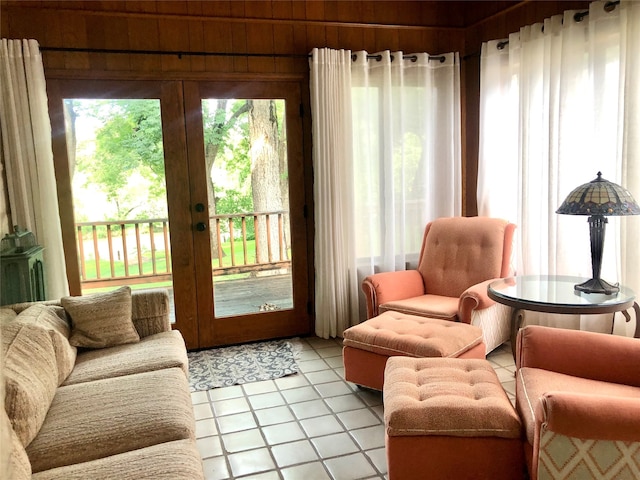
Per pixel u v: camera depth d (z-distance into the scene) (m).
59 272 3.38
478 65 4.16
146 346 2.64
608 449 1.52
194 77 3.61
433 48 4.24
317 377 3.26
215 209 3.79
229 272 3.89
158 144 3.62
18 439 1.54
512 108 3.74
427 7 4.17
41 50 3.29
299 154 3.94
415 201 4.18
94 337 2.65
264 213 3.93
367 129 3.96
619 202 2.43
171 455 1.60
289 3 3.79
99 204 3.58
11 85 3.16
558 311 2.45
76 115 3.44
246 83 3.75
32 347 2.03
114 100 3.50
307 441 2.48
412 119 4.12
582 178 3.21
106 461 1.58
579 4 3.24
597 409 1.50
